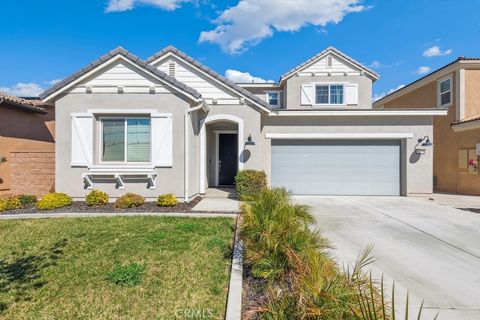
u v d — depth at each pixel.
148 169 10.98
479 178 14.88
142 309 3.92
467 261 5.71
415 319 3.70
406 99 21.56
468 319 3.73
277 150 15.01
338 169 14.84
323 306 2.95
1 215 8.94
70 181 11.09
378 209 10.93
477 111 16.03
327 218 9.38
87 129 11.09
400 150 14.70
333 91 21.84
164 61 13.83
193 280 4.72
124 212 9.52
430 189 14.24
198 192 13.22
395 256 5.95
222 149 16.19
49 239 6.72
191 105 11.79
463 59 15.84
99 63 11.02
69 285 4.57
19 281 4.71
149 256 5.68
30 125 14.83
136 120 11.42
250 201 6.65
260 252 4.70
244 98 13.33
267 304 3.47
